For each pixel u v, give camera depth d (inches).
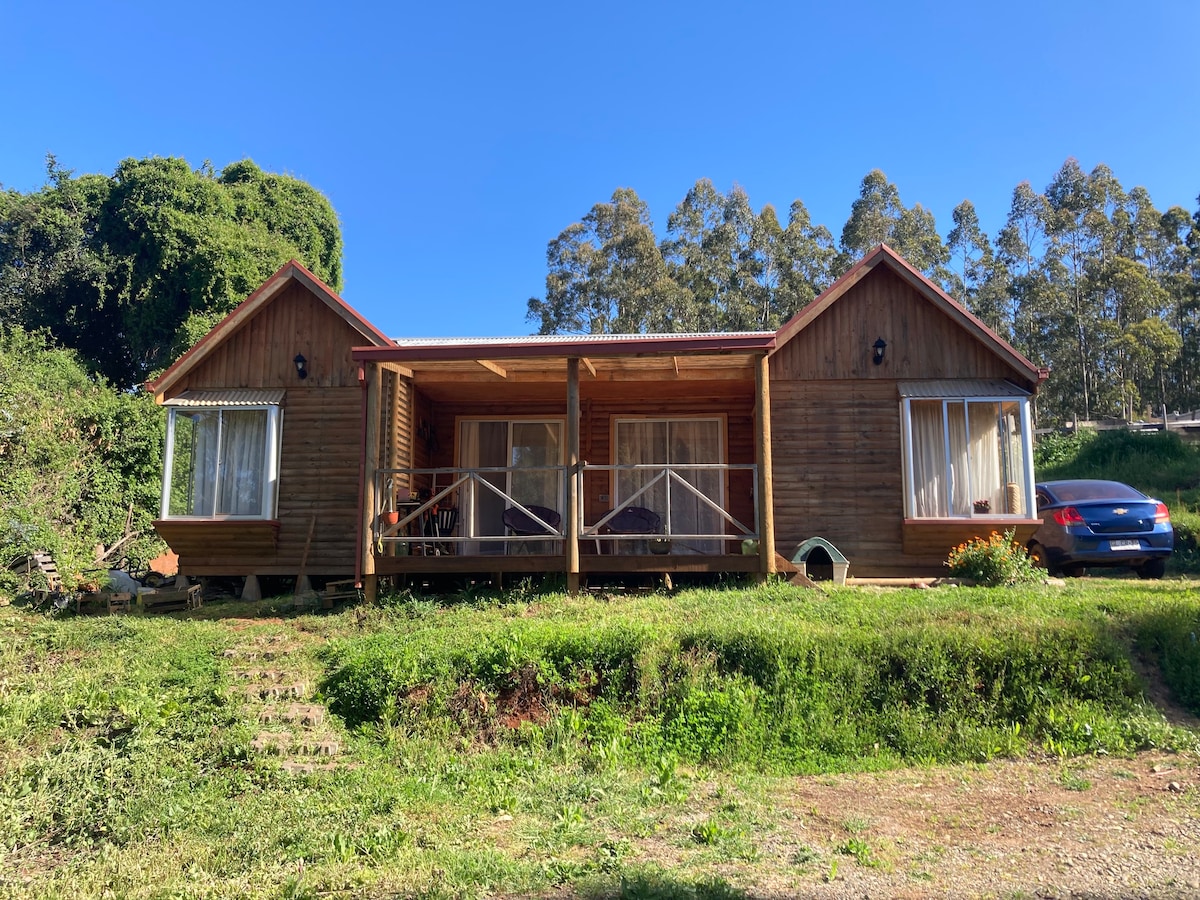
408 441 514.0
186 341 952.3
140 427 736.3
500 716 284.8
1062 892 161.6
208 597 496.1
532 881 175.5
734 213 1689.2
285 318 509.0
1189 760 239.8
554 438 565.3
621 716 281.3
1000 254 1861.5
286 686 307.3
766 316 1624.0
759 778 244.4
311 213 1213.7
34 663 345.4
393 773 251.0
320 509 489.1
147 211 1005.2
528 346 414.9
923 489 466.6
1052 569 475.2
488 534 553.6
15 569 512.4
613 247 1578.5
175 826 222.5
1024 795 220.2
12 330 900.0
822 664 288.0
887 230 1726.1
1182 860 174.9
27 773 251.3
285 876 187.6
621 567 415.8
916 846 187.9
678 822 209.8
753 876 173.5
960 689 279.6
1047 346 1662.2
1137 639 305.9
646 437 560.7
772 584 402.9
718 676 290.7
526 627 323.6
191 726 281.4
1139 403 1801.2
